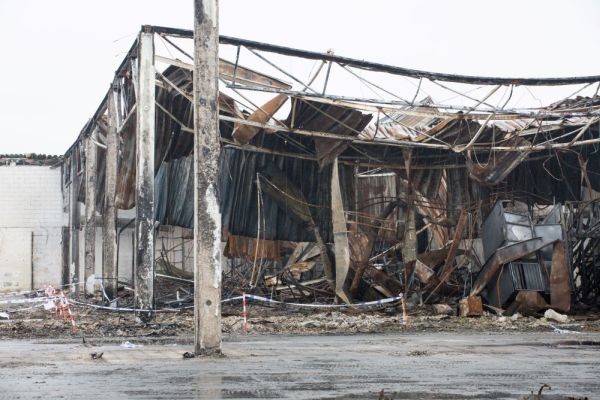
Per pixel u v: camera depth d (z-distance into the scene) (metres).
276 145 26.97
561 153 29.16
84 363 10.45
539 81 23.66
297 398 6.67
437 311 24.28
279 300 28.11
